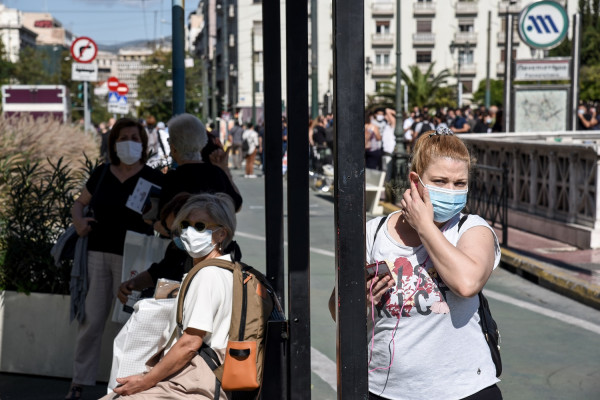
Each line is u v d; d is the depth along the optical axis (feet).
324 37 279.49
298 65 10.04
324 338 22.86
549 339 23.12
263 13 13.75
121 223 16.83
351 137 8.45
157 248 16.06
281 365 10.74
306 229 10.14
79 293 17.16
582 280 28.71
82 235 16.92
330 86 277.23
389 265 9.25
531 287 30.19
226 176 17.97
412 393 9.24
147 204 16.72
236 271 10.90
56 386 18.21
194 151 16.25
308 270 10.18
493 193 41.78
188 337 10.62
